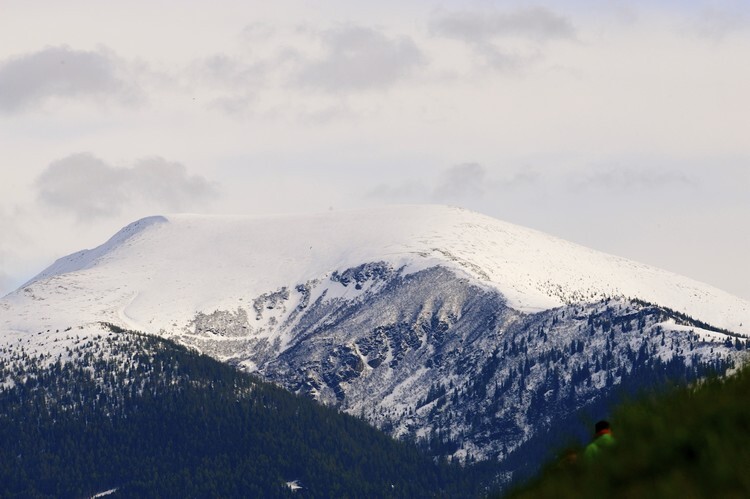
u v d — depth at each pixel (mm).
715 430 79750
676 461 80312
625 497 79688
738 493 73312
